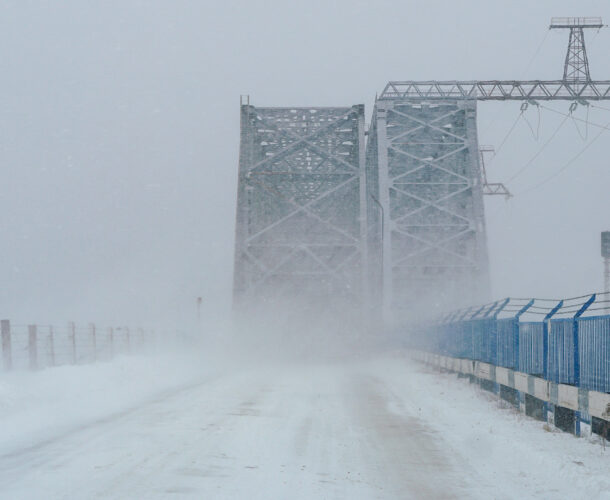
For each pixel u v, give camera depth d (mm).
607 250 68188
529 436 14109
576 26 66062
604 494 8789
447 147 67500
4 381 19453
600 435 13742
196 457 11000
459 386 27141
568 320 15602
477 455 12008
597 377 13836
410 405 20031
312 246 67938
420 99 67938
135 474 9641
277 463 10766
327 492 9000
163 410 17594
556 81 66812
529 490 9414
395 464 11031
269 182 71250
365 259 66938
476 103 67312
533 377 17484
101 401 19547
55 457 10836
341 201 70438
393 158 67875
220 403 19578
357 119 72500
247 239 67688
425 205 65312
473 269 63219
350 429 14750
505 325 21969
